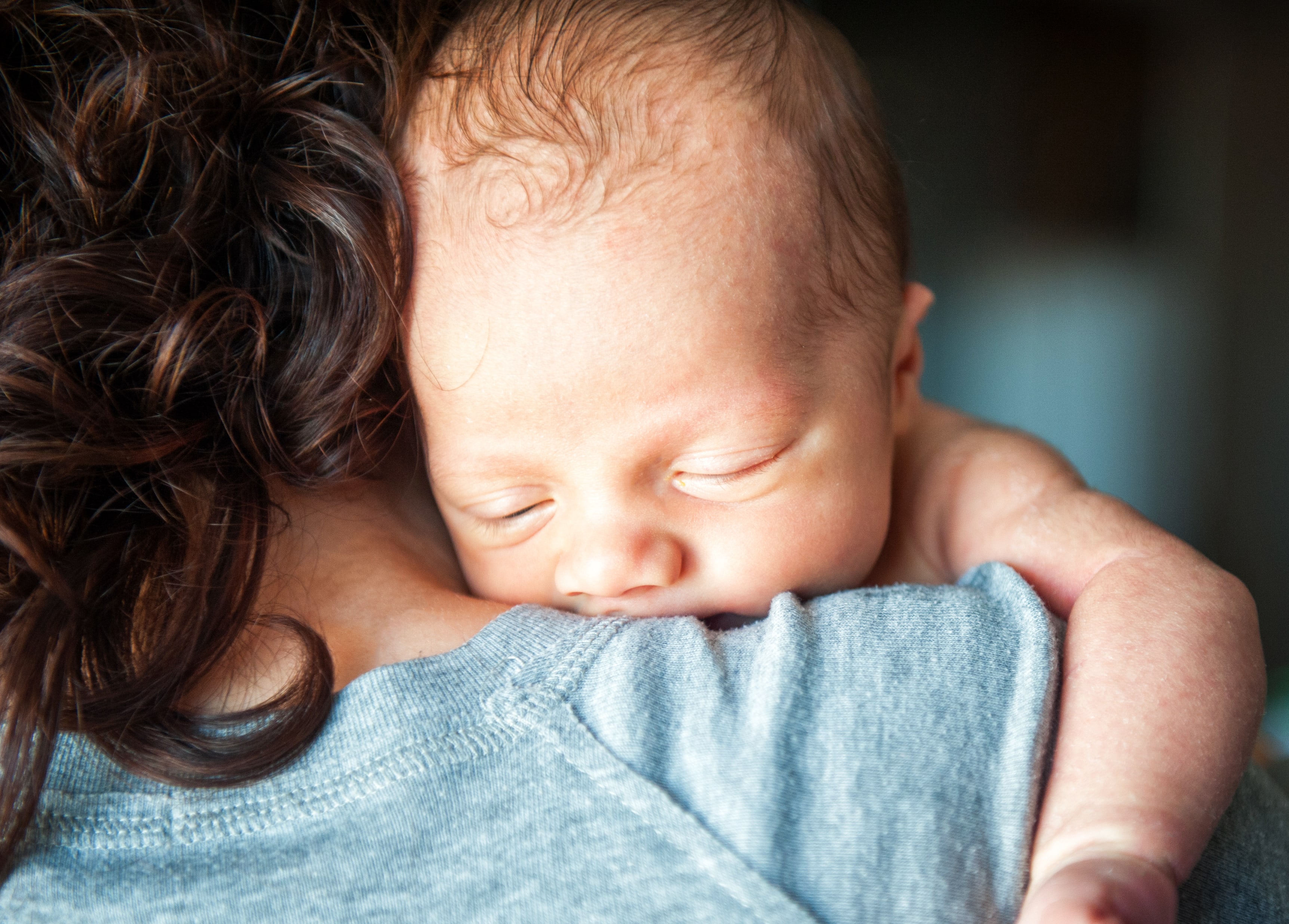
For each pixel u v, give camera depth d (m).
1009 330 2.94
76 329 0.68
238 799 0.58
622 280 0.74
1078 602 0.74
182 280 0.72
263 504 0.69
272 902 0.56
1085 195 2.91
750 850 0.53
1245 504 2.91
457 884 0.55
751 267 0.77
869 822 0.54
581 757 0.57
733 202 0.78
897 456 0.99
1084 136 2.88
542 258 0.75
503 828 0.56
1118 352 2.95
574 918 0.54
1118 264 2.93
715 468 0.77
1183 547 0.77
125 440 0.67
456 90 0.81
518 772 0.57
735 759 0.55
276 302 0.77
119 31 0.76
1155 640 0.67
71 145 0.72
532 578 0.82
